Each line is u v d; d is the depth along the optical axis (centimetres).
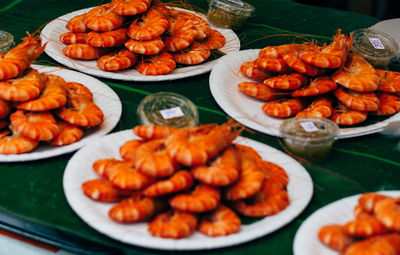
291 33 277
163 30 224
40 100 174
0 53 227
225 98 211
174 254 142
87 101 188
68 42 236
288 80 204
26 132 168
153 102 176
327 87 201
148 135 159
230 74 231
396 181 180
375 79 204
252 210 151
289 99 210
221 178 142
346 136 197
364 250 128
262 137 194
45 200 161
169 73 226
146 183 146
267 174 160
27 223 155
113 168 152
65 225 152
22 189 164
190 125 169
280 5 309
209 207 142
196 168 145
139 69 225
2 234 169
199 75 234
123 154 163
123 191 152
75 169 163
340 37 214
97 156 170
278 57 220
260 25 284
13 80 180
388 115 213
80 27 235
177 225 140
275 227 147
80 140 180
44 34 246
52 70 217
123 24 232
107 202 153
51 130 171
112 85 220
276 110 201
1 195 161
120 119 199
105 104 200
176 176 143
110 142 177
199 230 144
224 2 265
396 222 130
